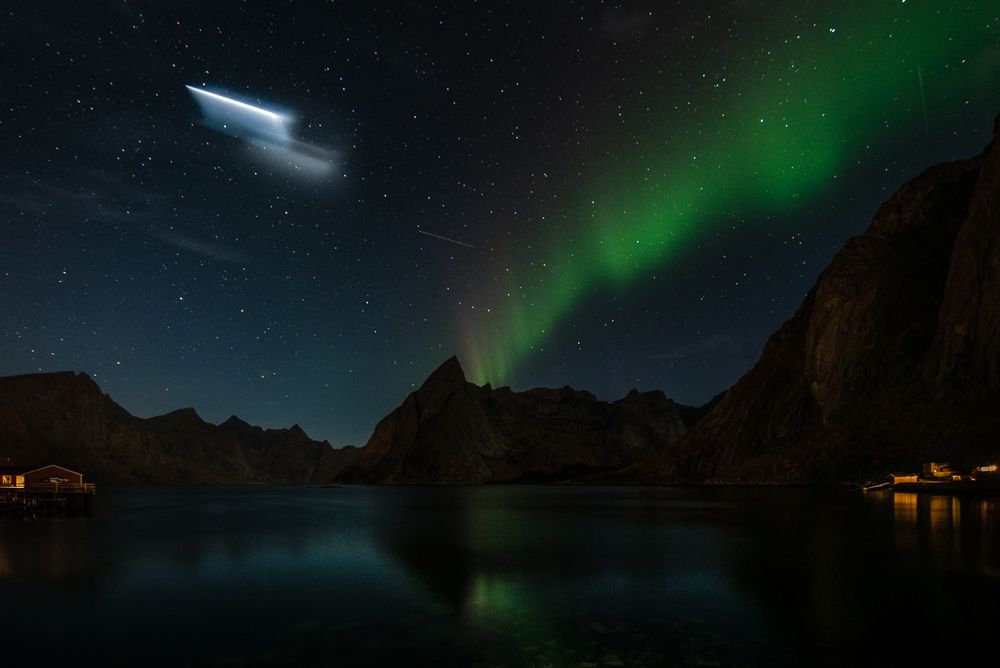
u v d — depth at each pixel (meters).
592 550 33.97
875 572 24.97
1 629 18.80
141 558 32.69
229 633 18.22
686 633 17.31
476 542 38.94
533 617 19.33
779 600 20.72
